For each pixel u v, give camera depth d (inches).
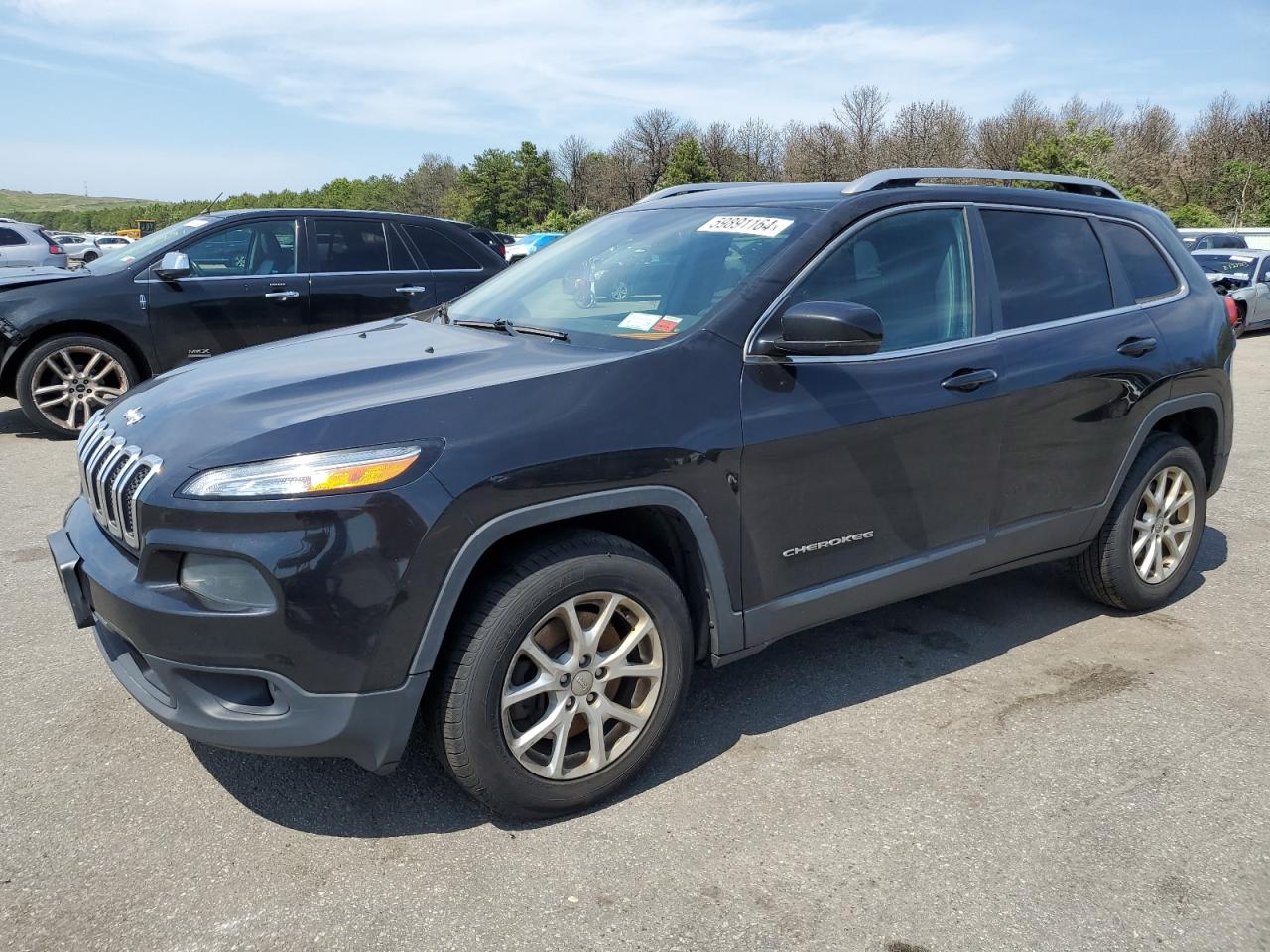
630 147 3225.9
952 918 91.9
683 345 111.1
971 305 135.6
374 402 98.0
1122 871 99.0
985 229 140.6
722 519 110.9
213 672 92.7
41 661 145.1
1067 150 2294.5
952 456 130.0
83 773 115.6
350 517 90.5
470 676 97.2
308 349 130.9
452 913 92.0
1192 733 126.3
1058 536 148.7
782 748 122.0
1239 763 119.1
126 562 99.8
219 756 119.4
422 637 94.1
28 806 108.7
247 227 309.9
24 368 285.3
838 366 120.0
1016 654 150.0
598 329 123.5
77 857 100.0
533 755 104.0
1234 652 151.3
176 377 123.5
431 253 336.2
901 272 129.9
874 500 123.8
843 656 148.5
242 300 306.5
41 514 221.6
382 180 4822.8
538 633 102.7
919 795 111.7
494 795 101.7
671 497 106.2
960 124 2583.7
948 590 177.0
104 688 136.9
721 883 96.6
